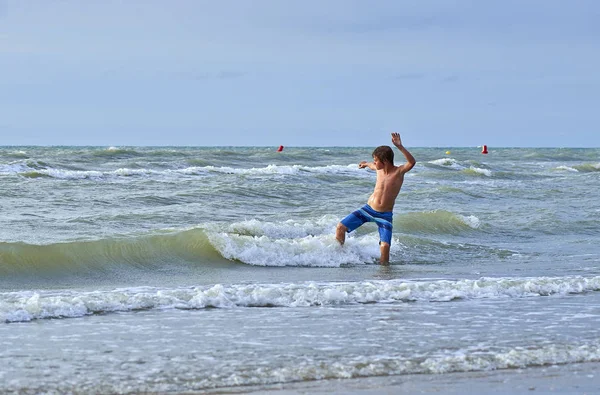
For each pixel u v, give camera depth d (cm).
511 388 914
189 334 1164
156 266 1842
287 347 1091
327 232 2367
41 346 1071
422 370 981
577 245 2470
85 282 1644
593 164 7438
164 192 3459
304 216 2830
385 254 2039
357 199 3572
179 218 2662
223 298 1411
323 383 923
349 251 2073
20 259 1700
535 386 924
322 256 2031
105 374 943
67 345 1081
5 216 2545
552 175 6253
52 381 909
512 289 1576
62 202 3030
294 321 1271
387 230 2044
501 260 2123
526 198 4038
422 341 1138
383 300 1472
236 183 4097
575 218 3100
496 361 1027
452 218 2770
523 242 2548
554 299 1515
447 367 995
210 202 3216
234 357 1031
